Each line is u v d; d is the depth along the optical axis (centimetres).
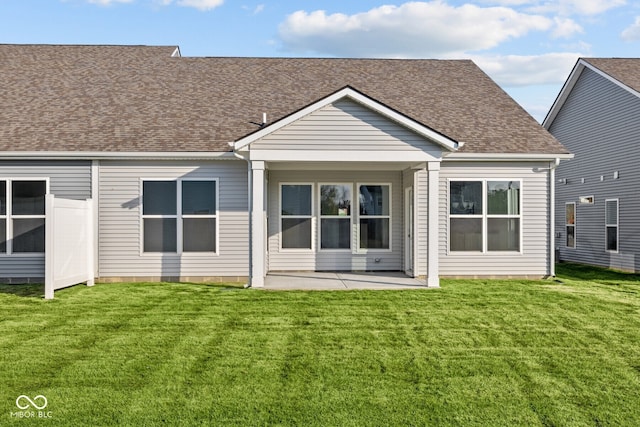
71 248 1170
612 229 1828
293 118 1165
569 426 496
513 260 1408
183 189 1333
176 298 1069
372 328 830
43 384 584
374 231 1524
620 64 1920
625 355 706
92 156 1290
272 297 1077
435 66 1873
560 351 721
